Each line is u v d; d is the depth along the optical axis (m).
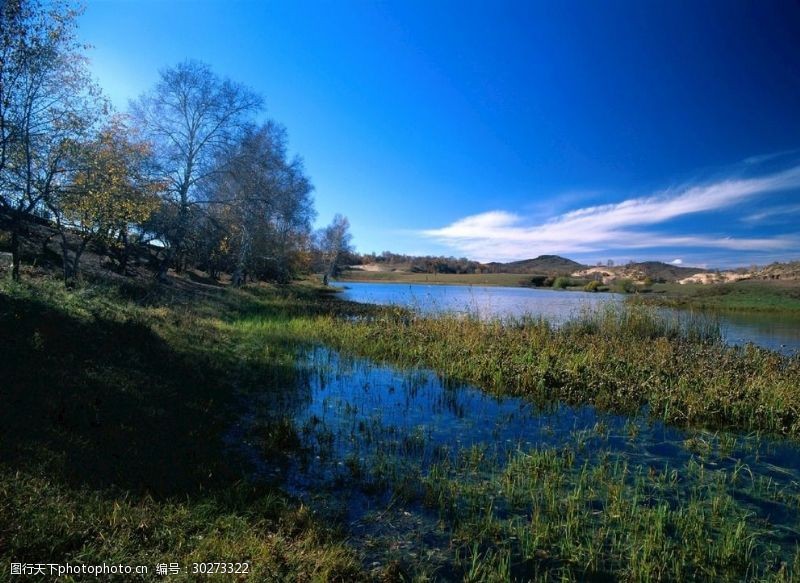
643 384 10.41
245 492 5.23
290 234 44.72
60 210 13.11
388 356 14.27
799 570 4.43
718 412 9.20
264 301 28.72
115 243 15.24
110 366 7.86
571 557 4.57
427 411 9.28
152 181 20.20
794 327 25.19
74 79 12.16
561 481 6.22
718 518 5.38
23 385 6.04
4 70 10.78
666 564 4.47
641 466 6.93
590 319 19.61
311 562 4.07
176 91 25.53
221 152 27.55
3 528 3.61
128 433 5.89
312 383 11.02
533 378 10.95
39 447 4.79
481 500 5.64
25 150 11.49
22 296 9.52
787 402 9.33
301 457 6.65
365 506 5.42
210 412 7.80
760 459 7.39
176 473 5.32
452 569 4.32
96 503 4.22
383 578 4.10
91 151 12.94
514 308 31.55
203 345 12.14
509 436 8.02
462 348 14.07
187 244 30.41
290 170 35.41
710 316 26.28
